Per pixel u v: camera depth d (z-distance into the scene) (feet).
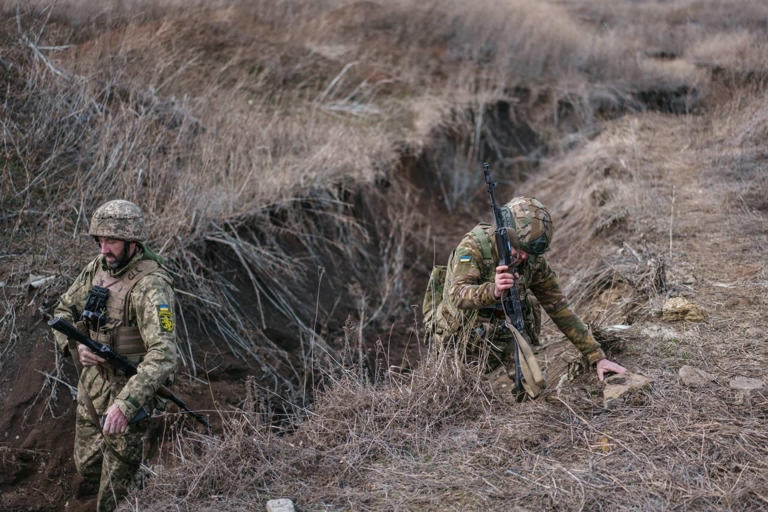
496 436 11.07
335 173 24.77
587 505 9.37
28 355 15.16
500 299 11.42
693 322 14.06
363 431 11.46
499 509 9.50
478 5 43.16
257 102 28.99
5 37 23.61
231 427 12.66
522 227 11.30
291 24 36.83
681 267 17.10
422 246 26.96
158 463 13.62
